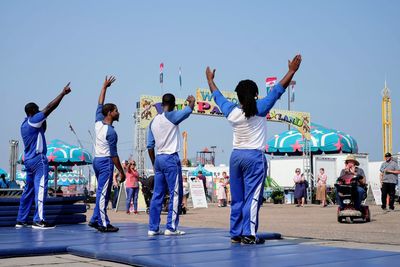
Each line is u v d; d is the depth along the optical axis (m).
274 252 5.17
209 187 33.88
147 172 21.83
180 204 7.04
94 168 7.70
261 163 5.75
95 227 7.71
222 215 15.34
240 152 5.77
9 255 5.42
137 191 17.06
